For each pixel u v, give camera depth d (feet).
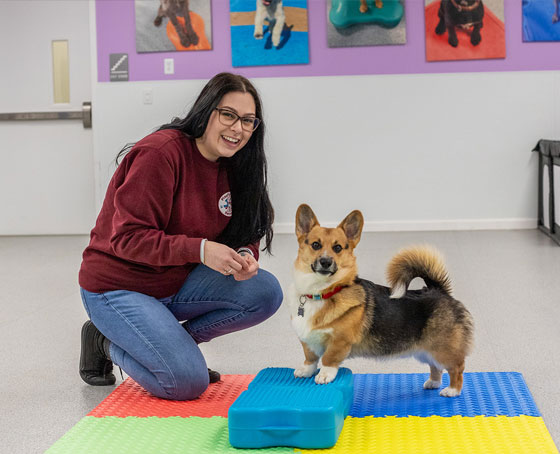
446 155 17.17
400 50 16.89
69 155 18.42
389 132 17.17
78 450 5.18
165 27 17.12
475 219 17.30
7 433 5.77
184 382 6.12
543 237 15.67
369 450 5.05
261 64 17.07
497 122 16.96
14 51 18.19
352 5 16.71
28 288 11.85
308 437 5.09
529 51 16.67
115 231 5.96
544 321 8.89
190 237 6.41
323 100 17.15
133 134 17.52
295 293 5.89
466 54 16.76
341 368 6.14
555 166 15.39
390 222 17.44
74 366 7.63
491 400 6.00
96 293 6.36
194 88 17.28
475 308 9.66
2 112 18.38
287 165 17.40
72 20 17.97
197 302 6.70
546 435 5.23
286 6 16.80
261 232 6.88
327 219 17.52
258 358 7.74
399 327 5.80
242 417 5.10
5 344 8.53
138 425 5.67
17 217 18.75
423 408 5.87
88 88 18.19
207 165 6.32
